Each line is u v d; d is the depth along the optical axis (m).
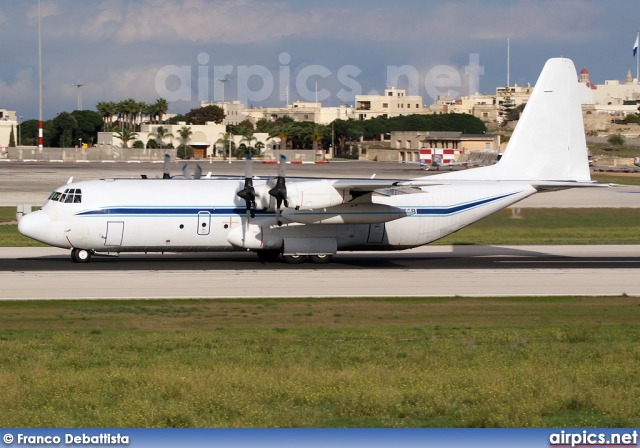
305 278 86.38
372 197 97.19
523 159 104.25
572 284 85.12
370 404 40.88
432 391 43.09
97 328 60.47
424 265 98.38
